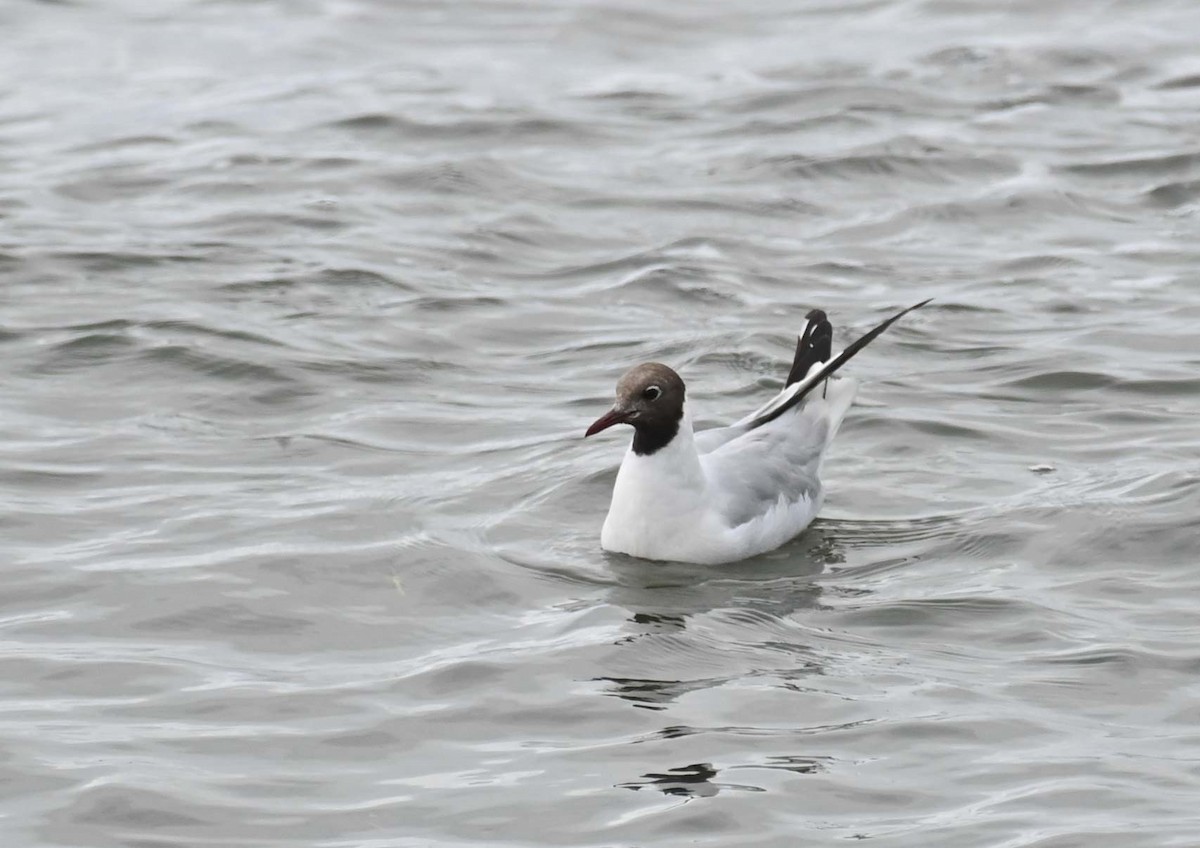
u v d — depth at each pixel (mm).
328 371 17047
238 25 29859
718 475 13602
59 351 17312
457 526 13867
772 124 24812
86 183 22578
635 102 25906
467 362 17500
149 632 12062
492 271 20062
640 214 21828
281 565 13047
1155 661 11492
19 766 10258
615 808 9867
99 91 26453
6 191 22188
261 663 11664
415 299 19047
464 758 10461
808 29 29328
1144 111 25109
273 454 15227
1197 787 9953
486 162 23328
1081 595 12586
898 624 12211
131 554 13227
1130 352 17453
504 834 9633
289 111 25531
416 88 26516
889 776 10180
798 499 13828
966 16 29688
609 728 10805
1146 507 13828
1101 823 9578
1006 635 11984
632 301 19203
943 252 20609
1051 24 29188
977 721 10773
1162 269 19875
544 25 29734
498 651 11836
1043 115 24984
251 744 10578
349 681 11414
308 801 9977
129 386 16641
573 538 13805
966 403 16328
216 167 23219
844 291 19422
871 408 16172
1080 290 19266
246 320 18234
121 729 10742
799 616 12391
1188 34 28469
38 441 15367
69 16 30172
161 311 18344
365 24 29891
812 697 11141
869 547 13586
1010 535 13547
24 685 11273
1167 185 22359
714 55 28109
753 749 10500
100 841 9562
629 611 12484
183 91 26484
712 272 19938
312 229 21141
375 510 14078
